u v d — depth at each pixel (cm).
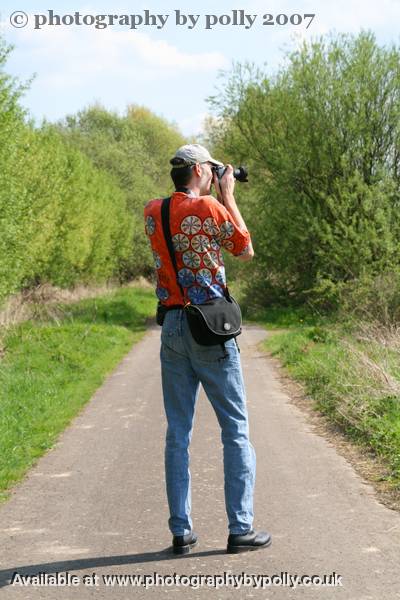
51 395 1584
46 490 873
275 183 4122
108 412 1409
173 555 633
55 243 4159
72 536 697
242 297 4938
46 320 3372
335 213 3694
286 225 4031
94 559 632
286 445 1062
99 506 793
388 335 1911
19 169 2878
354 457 983
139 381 1830
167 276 642
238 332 636
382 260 3534
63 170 3922
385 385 1270
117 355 2431
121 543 670
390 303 2408
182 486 639
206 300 632
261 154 4175
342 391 1339
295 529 692
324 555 620
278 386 1672
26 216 2869
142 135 9538
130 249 6556
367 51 3775
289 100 3972
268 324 3834
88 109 9219
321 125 3841
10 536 706
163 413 1368
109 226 5534
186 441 648
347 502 776
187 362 643
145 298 5491
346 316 2445
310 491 822
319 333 2322
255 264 4431
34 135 3691
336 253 3688
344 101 3769
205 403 1444
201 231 627
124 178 7569
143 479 901
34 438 1177
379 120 3766
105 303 4584
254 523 714
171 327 638
